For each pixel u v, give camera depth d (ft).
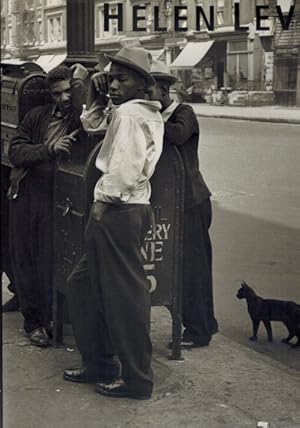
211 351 9.74
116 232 8.24
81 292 8.88
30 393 8.84
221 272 9.86
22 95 10.50
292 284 9.46
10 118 10.99
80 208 9.35
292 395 8.72
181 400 8.70
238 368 9.35
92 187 9.09
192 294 9.82
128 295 8.36
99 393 8.86
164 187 9.23
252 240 9.51
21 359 9.77
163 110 9.07
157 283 9.46
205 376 9.10
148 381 8.72
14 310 11.73
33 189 10.22
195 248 9.78
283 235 9.36
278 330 9.57
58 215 9.94
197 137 9.38
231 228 9.59
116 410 8.57
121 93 8.54
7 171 11.55
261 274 9.54
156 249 9.37
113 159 8.13
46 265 10.31
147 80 8.57
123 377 8.71
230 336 9.91
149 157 8.29
